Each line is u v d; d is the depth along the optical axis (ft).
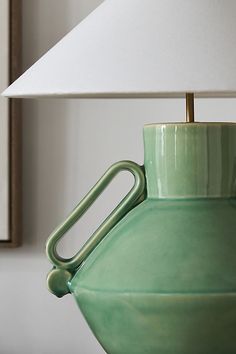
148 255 2.82
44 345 4.89
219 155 2.95
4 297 4.89
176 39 2.62
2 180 4.74
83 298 2.96
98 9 2.92
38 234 4.86
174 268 2.77
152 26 2.67
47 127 4.84
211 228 2.86
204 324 2.77
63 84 2.68
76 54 2.73
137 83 2.56
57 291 3.11
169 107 4.79
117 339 2.89
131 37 2.67
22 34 4.82
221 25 2.65
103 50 2.68
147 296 2.76
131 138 4.80
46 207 4.85
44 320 4.89
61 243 4.84
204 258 2.79
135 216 2.99
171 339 2.80
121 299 2.80
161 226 2.88
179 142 2.94
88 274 2.96
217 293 2.74
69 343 4.89
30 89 2.77
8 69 4.73
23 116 4.85
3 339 4.91
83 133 4.83
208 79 2.54
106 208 4.83
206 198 2.95
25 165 4.86
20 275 4.88
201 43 2.61
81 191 4.83
